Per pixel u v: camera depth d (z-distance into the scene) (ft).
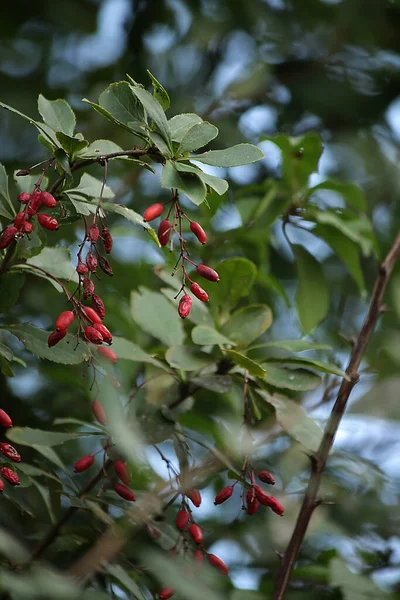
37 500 3.91
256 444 3.90
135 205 4.55
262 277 4.22
